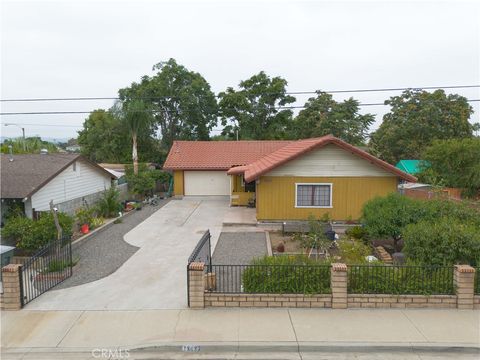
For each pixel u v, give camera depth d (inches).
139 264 508.4
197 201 1098.7
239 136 1696.6
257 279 366.6
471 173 1007.0
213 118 1752.0
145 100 1593.3
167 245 607.5
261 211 729.6
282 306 360.2
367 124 1690.5
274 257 396.5
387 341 301.3
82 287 424.8
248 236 668.1
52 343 307.4
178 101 1668.3
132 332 320.8
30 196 608.4
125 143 1680.6
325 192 722.2
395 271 364.2
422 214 529.3
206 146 1259.8
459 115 1547.7
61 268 452.1
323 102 1625.2
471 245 388.5
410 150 1552.7
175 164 1155.3
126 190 1049.5
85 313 356.8
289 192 722.8
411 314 345.4
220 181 1158.3
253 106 1670.8
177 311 357.4
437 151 1093.8
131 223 784.9
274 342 300.8
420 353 293.9
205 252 478.6
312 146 688.4
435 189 719.7
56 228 553.3
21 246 530.0
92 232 672.4
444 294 359.3
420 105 1604.3
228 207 983.6
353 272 366.3
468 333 313.0
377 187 710.5
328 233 606.9
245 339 305.6
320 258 528.4
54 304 378.0
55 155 800.3
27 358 290.7
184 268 489.4
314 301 358.6
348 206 716.7
